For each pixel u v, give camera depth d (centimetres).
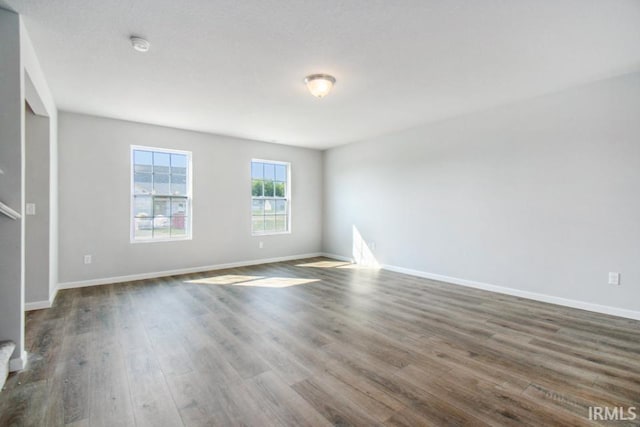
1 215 217
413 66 301
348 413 178
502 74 320
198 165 548
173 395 195
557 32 243
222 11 217
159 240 512
